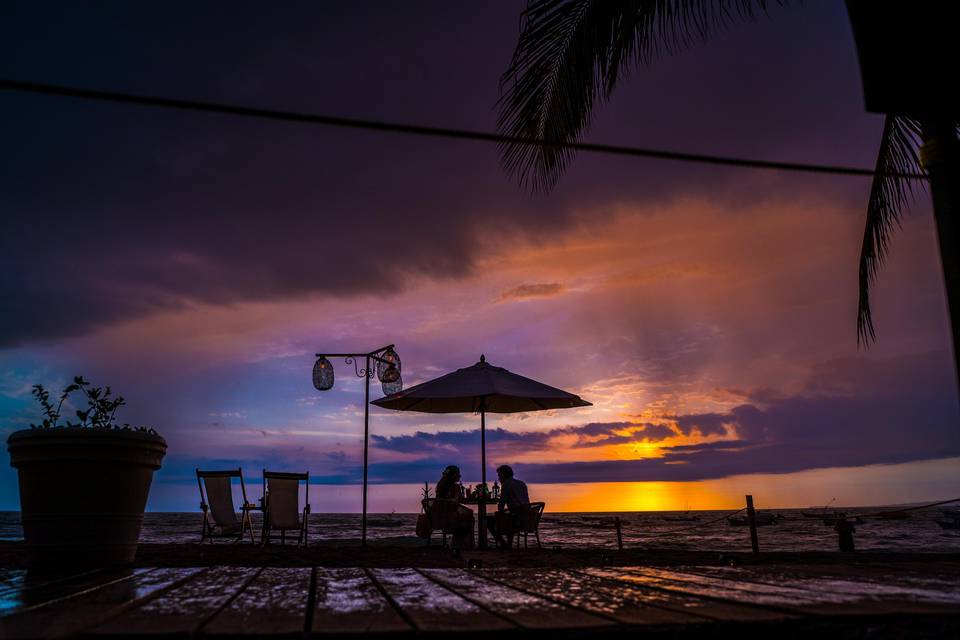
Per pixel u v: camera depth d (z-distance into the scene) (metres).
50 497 4.77
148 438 5.10
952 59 2.85
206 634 2.01
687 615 2.35
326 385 11.12
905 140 7.36
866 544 34.94
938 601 2.64
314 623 2.20
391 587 3.25
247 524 9.92
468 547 9.84
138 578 3.70
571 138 5.81
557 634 2.14
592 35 5.86
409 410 12.06
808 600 2.67
